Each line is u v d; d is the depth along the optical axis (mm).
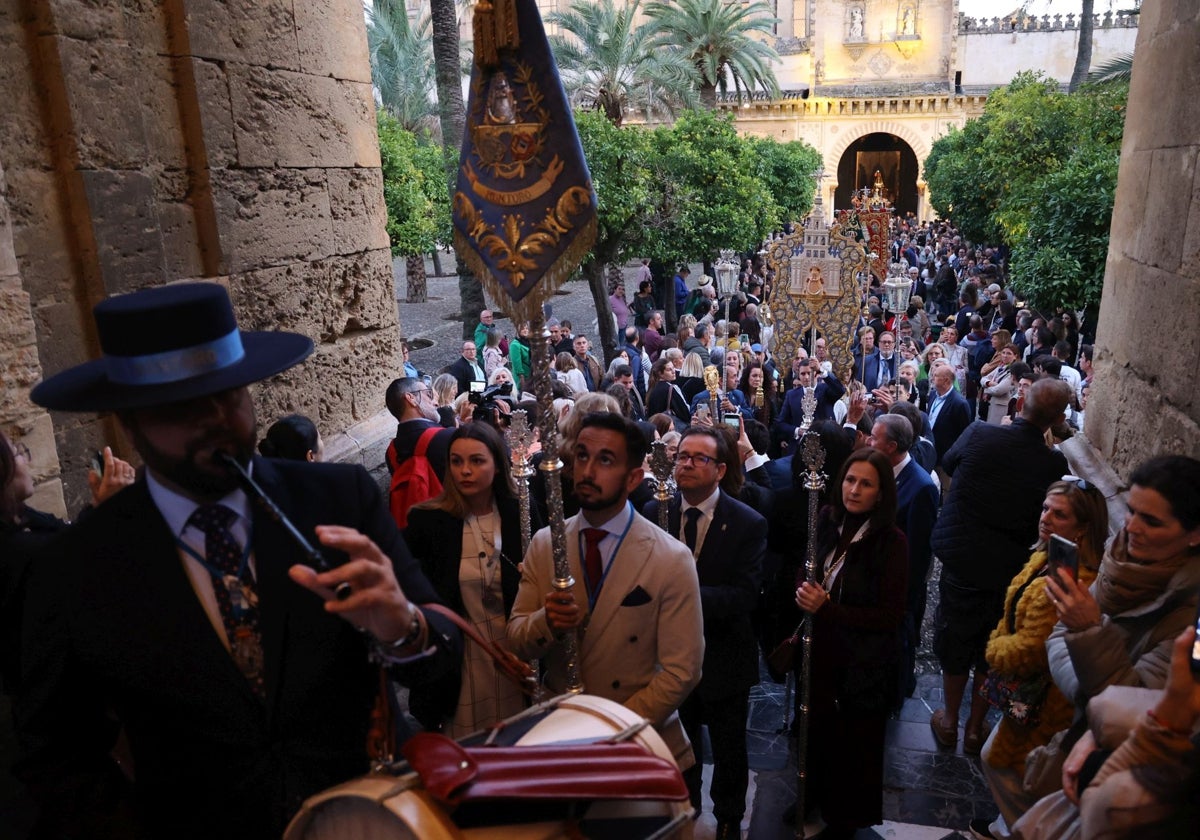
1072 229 10266
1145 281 4434
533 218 2494
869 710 3504
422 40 28500
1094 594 2533
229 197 4500
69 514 3709
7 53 3494
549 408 2484
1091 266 10234
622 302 21094
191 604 1655
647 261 23766
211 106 4367
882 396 7215
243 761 1675
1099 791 1928
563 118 2477
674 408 8289
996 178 19484
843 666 3516
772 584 4516
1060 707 3029
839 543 3717
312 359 5211
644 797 1575
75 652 1654
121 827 1710
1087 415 5348
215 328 1583
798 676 4074
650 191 18266
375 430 5719
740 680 3482
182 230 4320
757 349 11758
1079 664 2359
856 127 44938
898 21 44375
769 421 9047
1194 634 1780
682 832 1729
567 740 1741
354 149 5570
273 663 1670
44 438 3371
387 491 5629
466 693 3111
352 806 1476
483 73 2537
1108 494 4594
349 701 1773
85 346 3826
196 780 1697
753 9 30500
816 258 10328
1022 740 3123
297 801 1687
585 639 2734
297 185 5023
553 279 2488
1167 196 4176
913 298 16531
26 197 3570
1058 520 3156
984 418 9344
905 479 4715
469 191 2586
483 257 2564
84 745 1739
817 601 3451
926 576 4805
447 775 1448
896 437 4629
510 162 2518
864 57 45156
